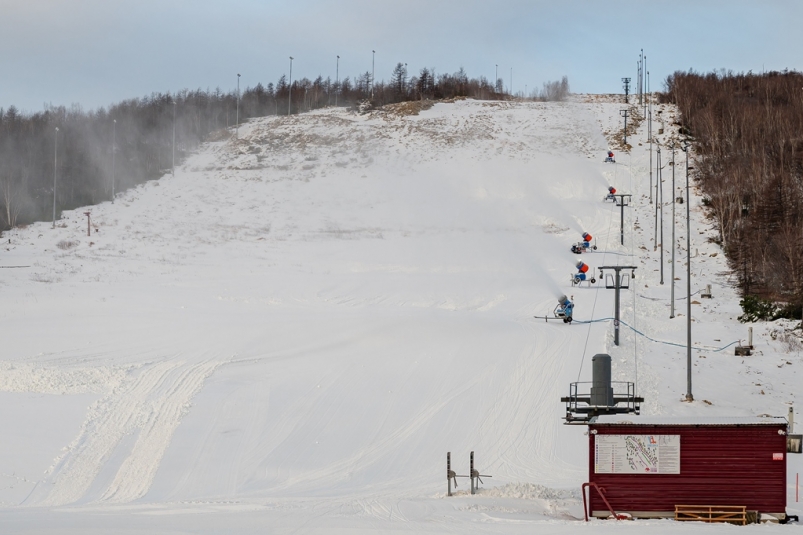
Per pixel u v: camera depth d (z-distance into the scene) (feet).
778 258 474.49
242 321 382.42
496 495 199.82
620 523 161.48
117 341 350.84
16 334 360.07
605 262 529.86
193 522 154.61
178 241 603.67
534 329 373.81
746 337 375.04
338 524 154.51
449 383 301.63
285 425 264.11
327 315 395.55
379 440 254.47
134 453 239.09
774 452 168.14
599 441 173.27
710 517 167.84
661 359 335.47
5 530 142.61
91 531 141.69
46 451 236.43
